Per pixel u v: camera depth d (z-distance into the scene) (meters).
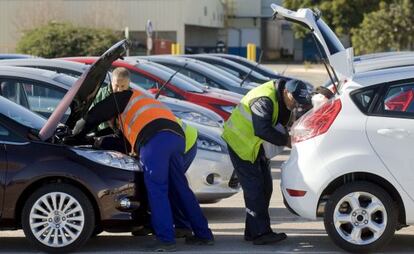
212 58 36.84
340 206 13.24
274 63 113.75
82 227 13.18
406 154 12.95
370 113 13.15
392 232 13.19
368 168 13.01
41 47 67.69
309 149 13.30
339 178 13.17
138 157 13.70
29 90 18.02
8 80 17.97
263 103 13.66
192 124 17.66
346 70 13.52
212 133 17.23
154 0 87.50
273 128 13.64
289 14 14.01
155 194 13.43
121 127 13.82
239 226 16.12
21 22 80.50
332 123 13.18
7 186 13.15
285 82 13.89
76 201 13.13
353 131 13.09
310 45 123.25
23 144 13.32
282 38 124.44
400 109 13.13
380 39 76.62
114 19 81.25
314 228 15.91
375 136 13.02
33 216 13.18
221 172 16.41
